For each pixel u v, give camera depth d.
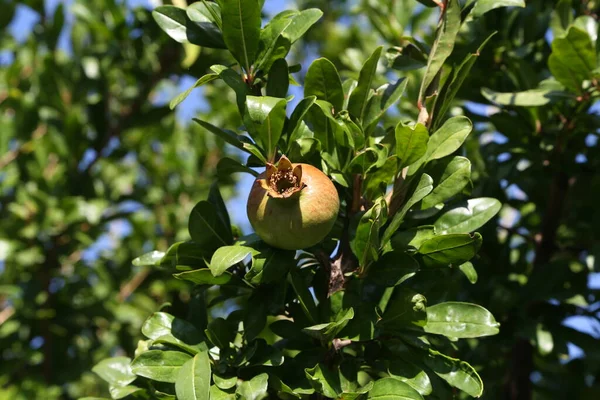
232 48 1.05
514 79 1.30
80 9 1.84
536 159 1.29
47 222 1.81
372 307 1.02
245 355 1.01
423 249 1.02
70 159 1.90
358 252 1.01
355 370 1.03
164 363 1.01
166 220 2.06
